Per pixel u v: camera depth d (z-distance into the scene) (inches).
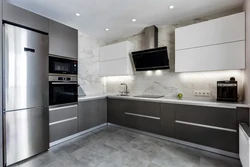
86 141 101.4
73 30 105.0
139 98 114.9
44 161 75.7
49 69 88.7
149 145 94.8
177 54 100.7
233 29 81.0
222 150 81.2
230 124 77.7
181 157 79.3
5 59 67.9
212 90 100.9
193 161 75.2
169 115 99.7
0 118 66.7
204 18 104.2
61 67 96.3
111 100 136.3
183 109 93.6
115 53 140.5
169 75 121.0
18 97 72.7
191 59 95.0
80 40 134.9
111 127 134.0
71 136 106.3
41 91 83.5
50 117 90.4
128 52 133.7
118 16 102.6
